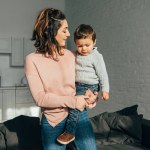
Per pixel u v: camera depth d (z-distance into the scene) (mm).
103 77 1601
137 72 3805
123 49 4137
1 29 5844
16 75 6055
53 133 1436
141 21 3699
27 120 2203
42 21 1413
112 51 4441
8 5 5887
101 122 2701
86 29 1614
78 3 5684
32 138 2102
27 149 2055
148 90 3578
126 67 4062
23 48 5766
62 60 1468
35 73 1399
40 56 1429
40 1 6203
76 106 1364
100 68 1595
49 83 1403
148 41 3561
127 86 4039
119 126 2695
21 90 5566
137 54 3799
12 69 6016
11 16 5926
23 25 6043
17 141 2064
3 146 2059
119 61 4246
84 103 1380
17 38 5727
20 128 2135
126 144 2629
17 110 5539
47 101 1358
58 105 1369
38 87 1382
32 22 6121
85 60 1595
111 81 4469
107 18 4578
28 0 6074
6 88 5441
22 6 6020
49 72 1411
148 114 3582
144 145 2654
